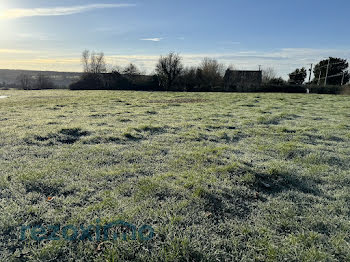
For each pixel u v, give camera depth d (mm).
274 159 5699
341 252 2682
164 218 3186
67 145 6512
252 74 43938
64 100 20219
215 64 40875
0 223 2961
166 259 2508
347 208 3584
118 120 10398
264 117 11078
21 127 8492
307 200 3846
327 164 5387
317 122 10367
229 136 7773
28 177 4266
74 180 4340
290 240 2826
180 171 4855
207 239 2850
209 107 15453
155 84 41375
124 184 4188
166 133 8109
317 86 31422
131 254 2586
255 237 2916
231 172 4805
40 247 2654
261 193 4051
